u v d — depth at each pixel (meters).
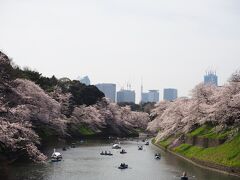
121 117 169.50
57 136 102.25
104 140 126.12
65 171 56.06
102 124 145.38
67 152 82.00
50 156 70.75
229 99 60.69
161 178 52.19
